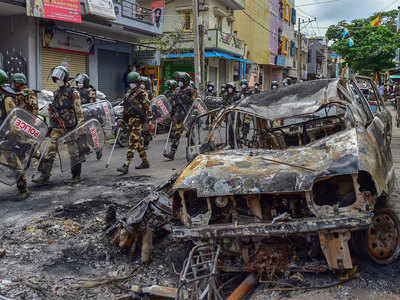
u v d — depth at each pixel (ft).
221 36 86.33
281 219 10.52
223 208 12.03
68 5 46.52
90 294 11.32
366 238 11.51
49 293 11.30
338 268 10.40
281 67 144.25
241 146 17.39
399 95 53.88
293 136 19.13
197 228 10.98
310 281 11.07
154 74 70.13
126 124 26.07
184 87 29.66
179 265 12.85
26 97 20.92
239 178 11.29
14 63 46.03
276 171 11.31
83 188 21.98
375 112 17.33
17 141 19.65
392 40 130.62
